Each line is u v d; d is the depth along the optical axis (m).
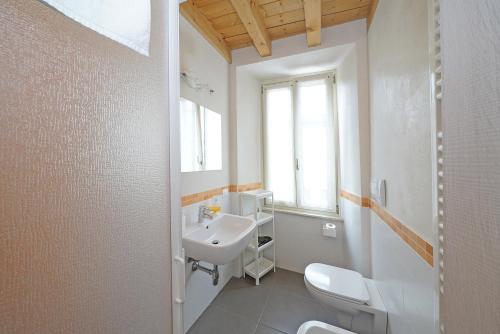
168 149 0.61
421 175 0.77
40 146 0.32
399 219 1.00
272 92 2.51
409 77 0.86
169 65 0.62
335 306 1.30
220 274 1.92
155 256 0.55
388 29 1.13
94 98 0.40
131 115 0.49
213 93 1.85
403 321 0.96
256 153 2.48
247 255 2.25
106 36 0.43
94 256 0.40
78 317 0.37
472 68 0.35
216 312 1.67
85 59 0.39
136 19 0.49
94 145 0.40
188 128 1.55
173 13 0.63
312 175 2.33
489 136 0.31
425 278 0.75
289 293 1.89
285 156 2.46
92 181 0.40
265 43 1.77
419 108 0.78
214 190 1.87
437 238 0.55
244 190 2.24
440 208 0.54
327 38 1.75
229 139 2.13
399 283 1.00
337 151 2.20
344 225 2.06
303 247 2.27
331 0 1.46
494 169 0.30
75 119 0.37
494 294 0.30
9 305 0.29
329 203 2.24
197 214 1.64
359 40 1.65
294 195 2.42
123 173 0.46
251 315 1.64
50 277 0.33
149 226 0.53
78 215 0.37
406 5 0.89
